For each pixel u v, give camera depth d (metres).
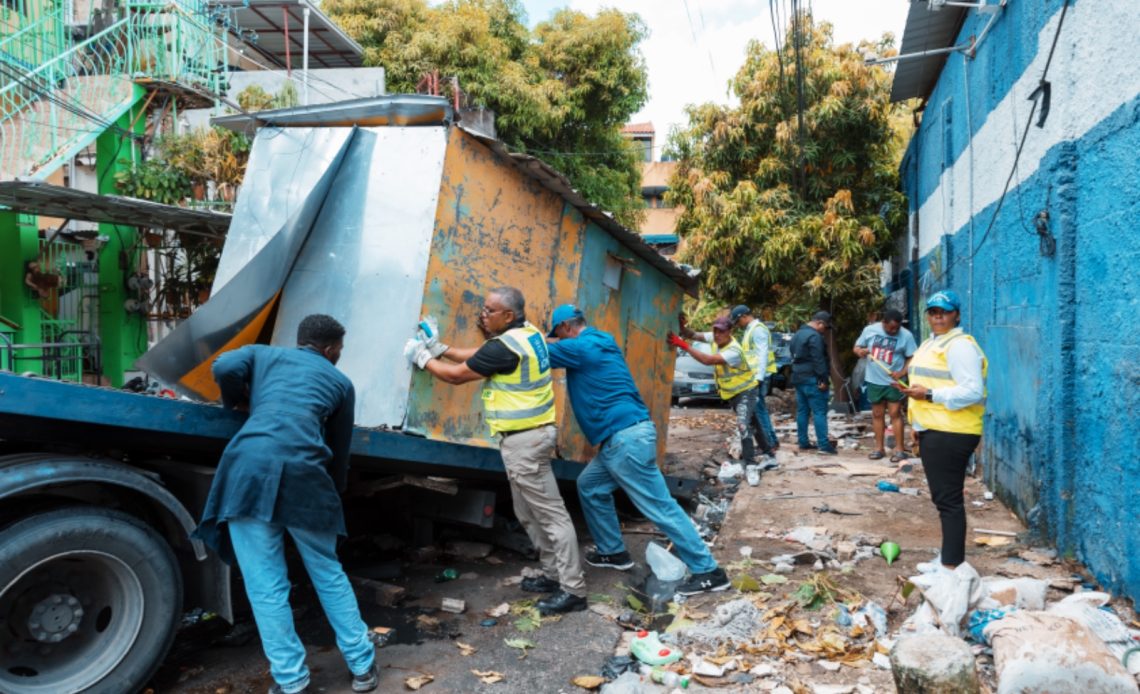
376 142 4.95
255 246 4.96
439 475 5.18
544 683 3.69
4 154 9.84
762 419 8.93
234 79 13.86
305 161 5.03
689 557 4.79
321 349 3.77
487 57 17.91
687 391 15.14
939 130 10.60
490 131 15.23
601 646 4.09
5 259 10.09
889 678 3.64
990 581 4.45
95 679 3.21
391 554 5.65
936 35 9.74
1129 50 4.26
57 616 3.22
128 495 3.54
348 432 3.68
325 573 3.50
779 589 4.79
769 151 15.01
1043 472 5.64
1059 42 5.34
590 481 5.13
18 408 2.90
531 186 5.58
